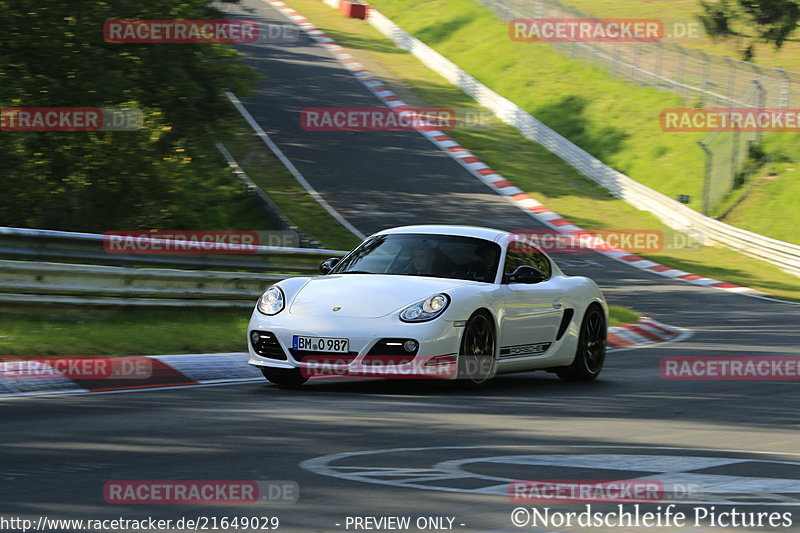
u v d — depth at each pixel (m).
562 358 32.69
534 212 113.06
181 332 36.03
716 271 98.19
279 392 27.95
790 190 119.12
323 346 27.66
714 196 119.56
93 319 37.38
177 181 65.94
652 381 33.88
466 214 108.25
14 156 58.91
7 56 66.12
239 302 44.47
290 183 111.88
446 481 16.70
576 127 145.75
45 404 24.56
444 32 194.00
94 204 62.22
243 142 125.19
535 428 22.81
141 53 72.94
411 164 125.44
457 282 29.84
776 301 83.00
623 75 158.12
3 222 60.06
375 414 24.19
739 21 159.62
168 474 16.98
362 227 98.31
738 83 147.50
